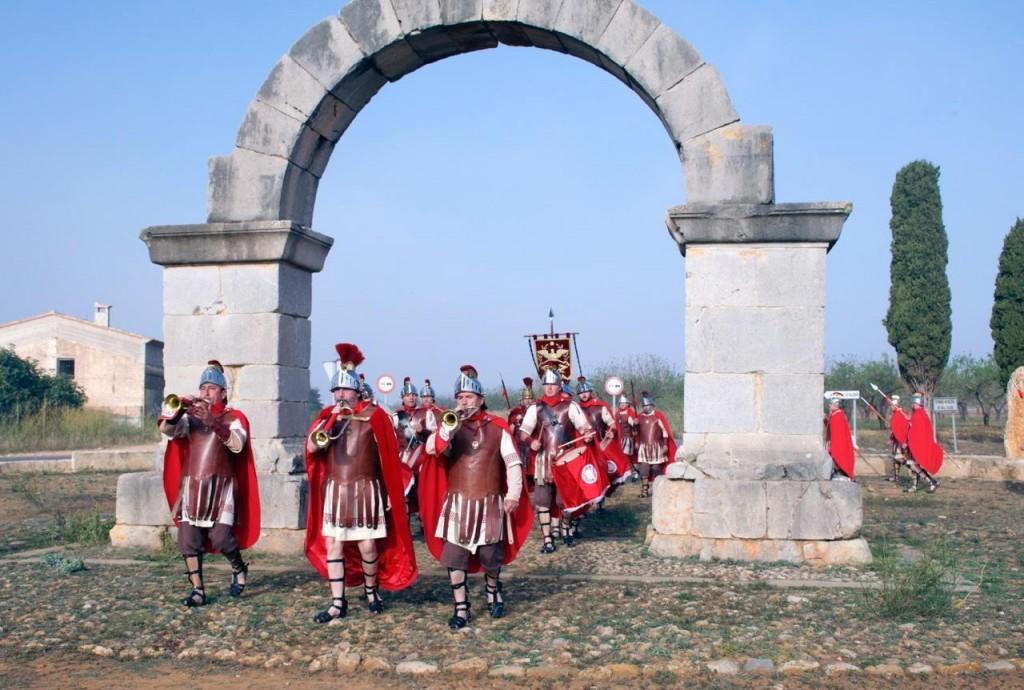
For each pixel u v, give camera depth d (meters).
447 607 7.52
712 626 6.82
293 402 10.59
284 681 5.85
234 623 7.07
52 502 15.64
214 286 10.41
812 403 9.38
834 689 5.60
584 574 8.79
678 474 9.49
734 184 9.62
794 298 9.45
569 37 10.05
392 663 6.11
